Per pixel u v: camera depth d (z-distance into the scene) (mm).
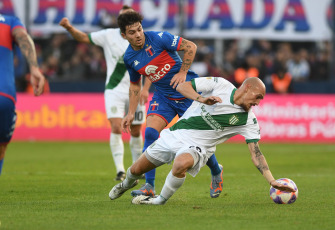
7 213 20031
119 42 31828
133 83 24297
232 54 69062
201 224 18000
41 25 68000
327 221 18641
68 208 21203
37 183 30156
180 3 66688
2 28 16422
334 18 68875
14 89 16547
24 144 57750
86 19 67688
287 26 69062
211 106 20250
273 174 35031
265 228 17469
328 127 60750
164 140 20859
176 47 23531
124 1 67438
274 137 61188
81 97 62250
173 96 24844
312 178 32906
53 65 69438
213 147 20969
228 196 25094
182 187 28391
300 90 66875
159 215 19562
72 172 35750
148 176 23453
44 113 62406
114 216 19359
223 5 68562
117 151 31922
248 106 19984
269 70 68250
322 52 70125
